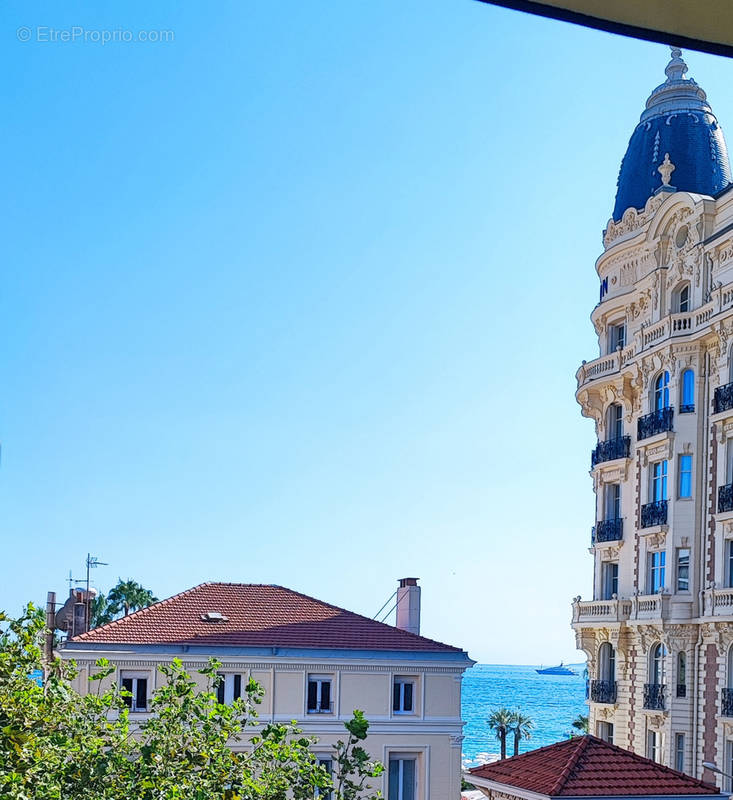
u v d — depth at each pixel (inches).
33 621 645.9
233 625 1398.9
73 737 687.1
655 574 1734.7
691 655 1616.6
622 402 1879.9
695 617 1611.7
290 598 1496.1
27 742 609.9
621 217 2000.5
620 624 1780.3
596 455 1951.3
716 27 116.4
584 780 912.3
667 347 1699.1
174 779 674.2
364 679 1375.5
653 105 2039.9
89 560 1727.4
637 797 895.1
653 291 1811.0
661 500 1715.1
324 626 1424.7
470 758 6136.8
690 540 1635.1
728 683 1525.6
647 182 1969.7
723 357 1598.2
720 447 1598.2
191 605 1435.8
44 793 600.4
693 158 1932.8
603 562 1897.1
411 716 1379.2
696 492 1636.3
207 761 692.1
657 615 1663.4
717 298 1604.3
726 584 1557.6
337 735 1350.9
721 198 1668.3
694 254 1701.5
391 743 1362.0
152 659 1326.3
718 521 1577.3
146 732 741.3
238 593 1488.7
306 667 1360.7
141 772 666.2
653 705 1665.8
